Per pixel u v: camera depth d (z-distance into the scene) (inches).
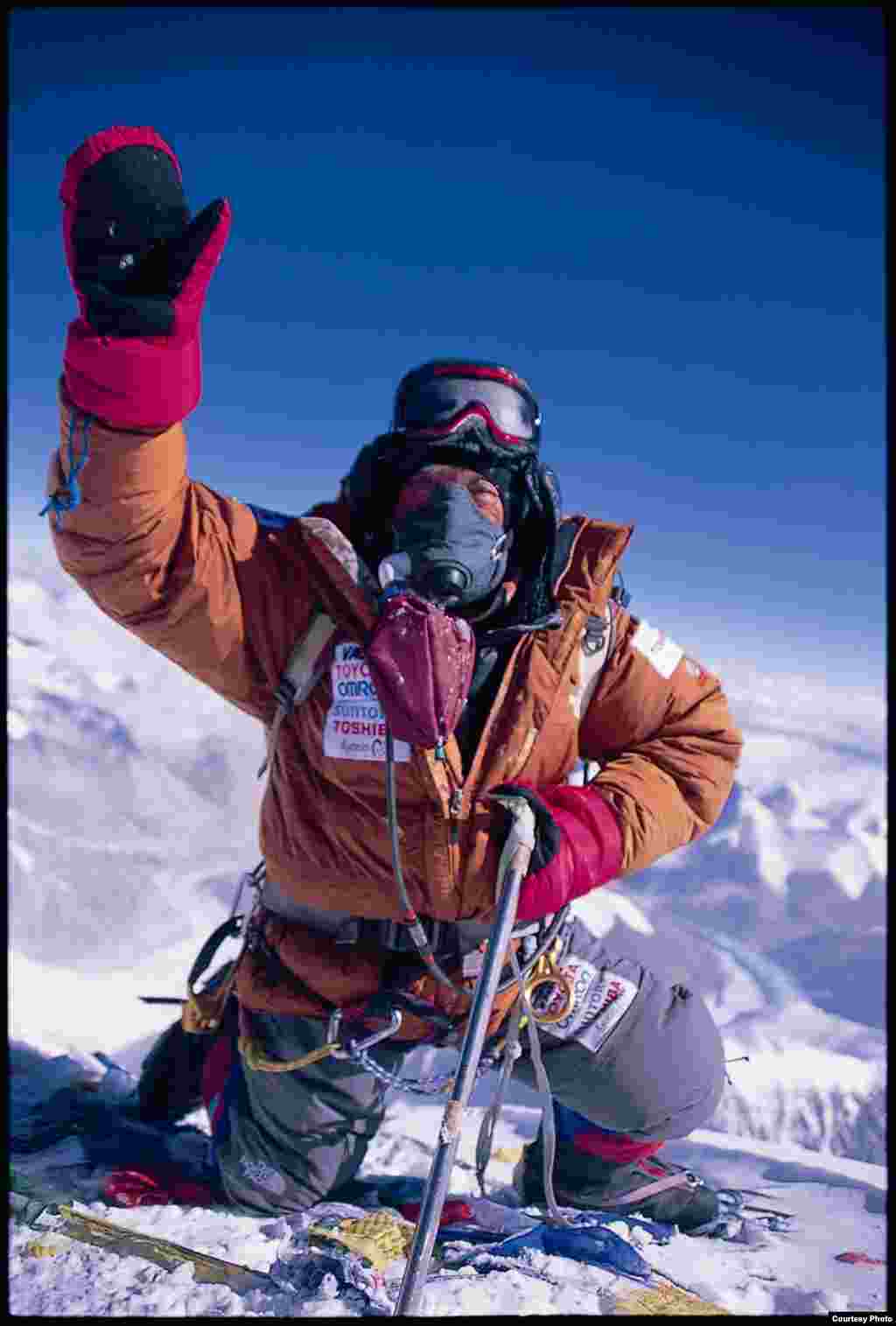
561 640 89.9
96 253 71.9
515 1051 90.7
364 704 86.4
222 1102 101.3
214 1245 87.4
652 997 98.7
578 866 85.6
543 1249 89.7
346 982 92.8
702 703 96.8
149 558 81.4
